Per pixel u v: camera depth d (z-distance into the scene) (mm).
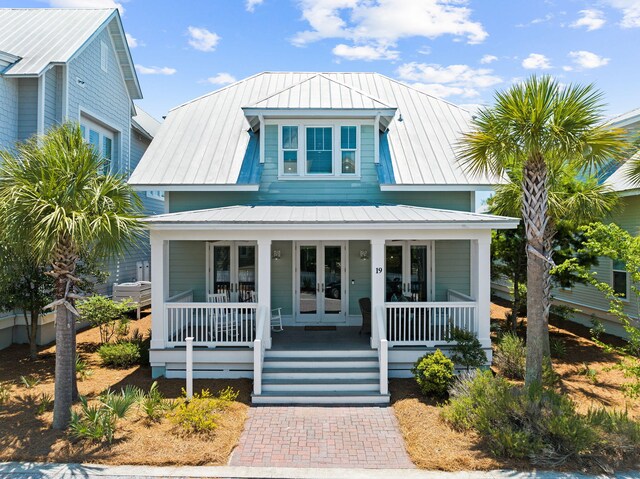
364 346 10930
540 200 8188
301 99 13977
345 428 7973
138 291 17625
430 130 15453
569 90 7582
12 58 12898
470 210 13719
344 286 13992
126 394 8008
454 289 13953
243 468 6391
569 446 6535
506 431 6680
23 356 12195
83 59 15133
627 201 14508
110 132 17984
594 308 16047
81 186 7223
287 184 13883
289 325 13828
